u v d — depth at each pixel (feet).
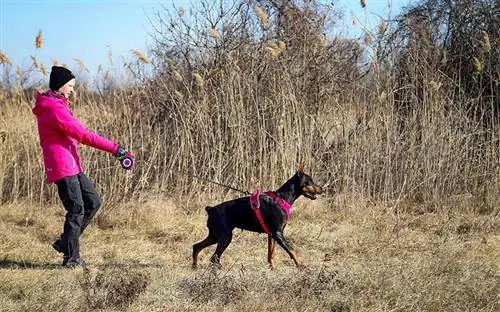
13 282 19.58
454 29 38.32
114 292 17.74
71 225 22.13
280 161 33.76
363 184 33.12
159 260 24.08
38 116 22.13
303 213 30.81
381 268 20.31
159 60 36.60
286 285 18.44
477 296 17.76
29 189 32.71
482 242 25.25
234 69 34.94
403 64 36.83
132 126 34.42
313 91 36.27
